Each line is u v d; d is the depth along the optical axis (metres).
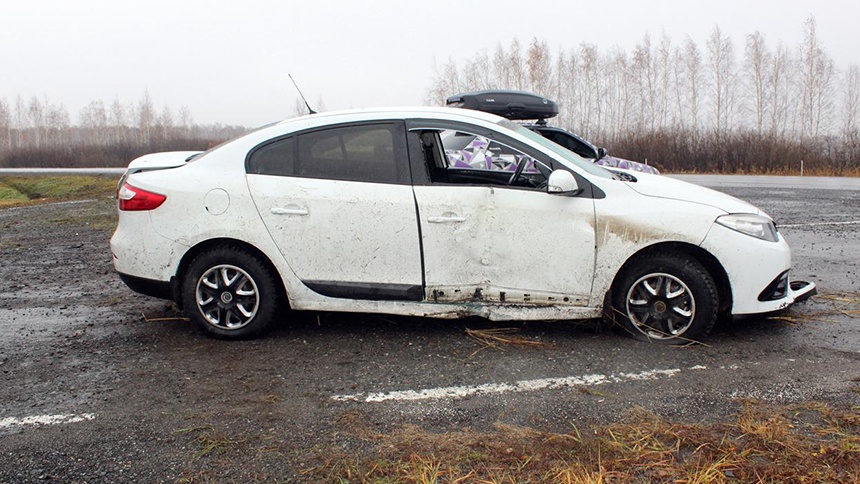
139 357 4.26
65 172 24.42
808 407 3.37
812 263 6.98
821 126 44.53
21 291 6.17
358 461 2.89
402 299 4.43
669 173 33.34
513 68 40.34
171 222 4.47
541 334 4.58
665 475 2.73
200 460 2.93
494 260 4.34
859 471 2.72
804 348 4.27
